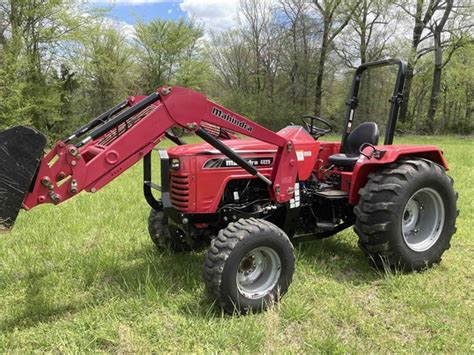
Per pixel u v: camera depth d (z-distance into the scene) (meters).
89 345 2.70
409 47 26.70
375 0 25.44
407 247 3.66
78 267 3.80
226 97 30.55
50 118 18.42
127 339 2.75
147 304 3.14
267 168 3.67
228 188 3.60
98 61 22.62
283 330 2.88
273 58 30.38
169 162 3.45
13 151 2.48
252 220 3.14
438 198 3.84
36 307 3.14
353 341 2.75
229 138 4.05
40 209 5.68
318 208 4.13
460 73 30.44
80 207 5.79
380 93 20.12
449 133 30.86
